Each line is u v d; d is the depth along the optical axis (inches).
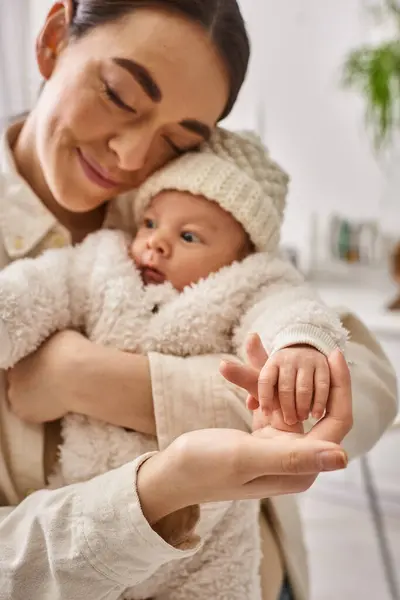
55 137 24.7
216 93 25.4
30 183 28.3
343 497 61.6
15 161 28.3
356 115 84.0
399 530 56.6
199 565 23.2
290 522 30.7
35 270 23.8
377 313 67.9
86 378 22.2
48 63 26.2
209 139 27.3
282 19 85.1
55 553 18.9
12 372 23.8
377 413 26.0
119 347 24.2
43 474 24.1
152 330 24.2
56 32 25.7
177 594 23.1
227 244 26.3
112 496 18.2
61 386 22.4
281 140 87.8
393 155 83.4
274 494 16.1
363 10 82.1
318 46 84.6
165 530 18.5
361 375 26.1
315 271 86.7
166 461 17.4
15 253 27.0
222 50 24.5
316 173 87.0
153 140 25.4
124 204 29.6
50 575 19.3
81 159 25.1
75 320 25.3
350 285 83.7
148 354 22.9
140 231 27.0
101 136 24.4
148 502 17.9
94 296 24.8
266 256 26.9
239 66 25.7
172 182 26.1
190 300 24.3
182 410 21.8
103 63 23.4
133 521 17.7
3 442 23.8
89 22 24.0
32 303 22.8
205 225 25.9
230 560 23.3
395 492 62.3
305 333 20.1
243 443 15.8
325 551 53.6
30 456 23.9
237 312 25.0
